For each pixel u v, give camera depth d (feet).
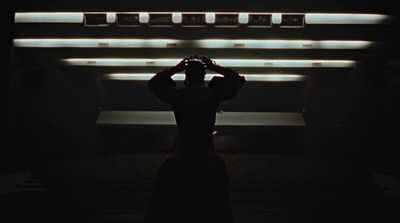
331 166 35.70
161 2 35.06
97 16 36.73
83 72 52.39
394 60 36.88
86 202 21.17
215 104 5.10
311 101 57.11
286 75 56.39
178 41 40.68
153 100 61.82
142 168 33.32
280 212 19.39
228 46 41.32
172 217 4.48
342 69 48.32
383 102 38.60
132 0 35.14
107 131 62.18
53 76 45.09
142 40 40.73
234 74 5.16
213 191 4.60
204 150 4.90
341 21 36.27
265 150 64.13
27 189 25.99
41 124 41.86
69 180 27.22
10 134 34.88
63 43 41.04
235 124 61.72
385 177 32.14
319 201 22.44
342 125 48.19
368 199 22.80
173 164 4.81
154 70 52.26
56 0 35.14
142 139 64.03
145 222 4.60
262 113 62.75
